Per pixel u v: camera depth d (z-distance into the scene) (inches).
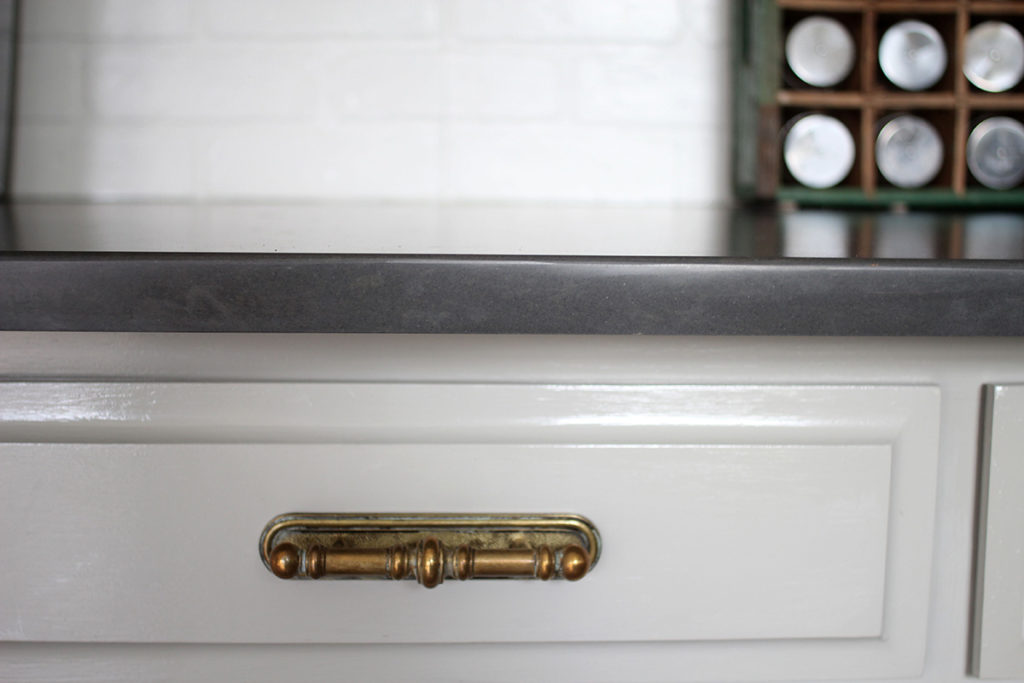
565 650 18.7
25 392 17.6
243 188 43.6
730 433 18.1
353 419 17.8
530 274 15.9
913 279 16.2
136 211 35.3
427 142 43.9
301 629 18.3
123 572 18.0
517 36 43.6
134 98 43.1
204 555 18.0
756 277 16.1
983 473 18.5
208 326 15.8
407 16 43.3
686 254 17.6
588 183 44.3
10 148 41.9
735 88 42.1
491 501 18.1
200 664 18.4
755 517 18.3
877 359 18.2
